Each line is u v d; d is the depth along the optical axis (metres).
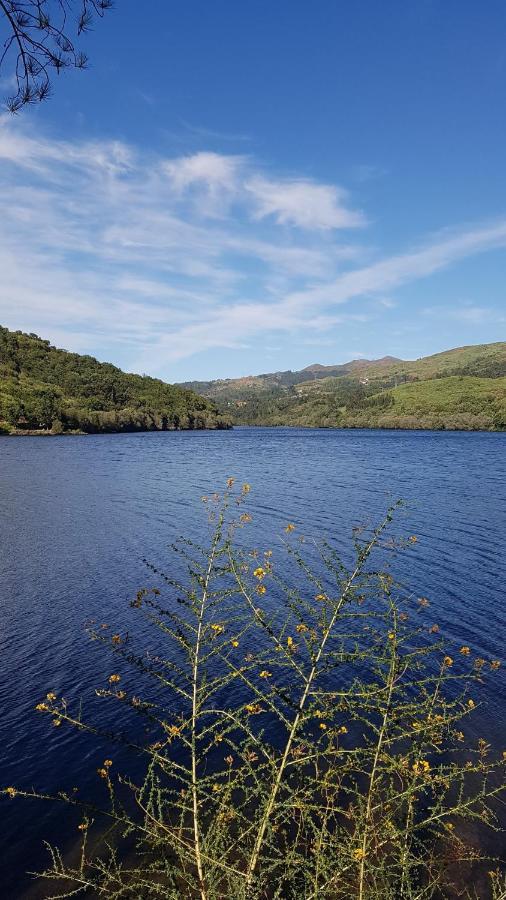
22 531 21.98
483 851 6.32
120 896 5.59
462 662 11.02
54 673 10.83
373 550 18.86
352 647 11.27
